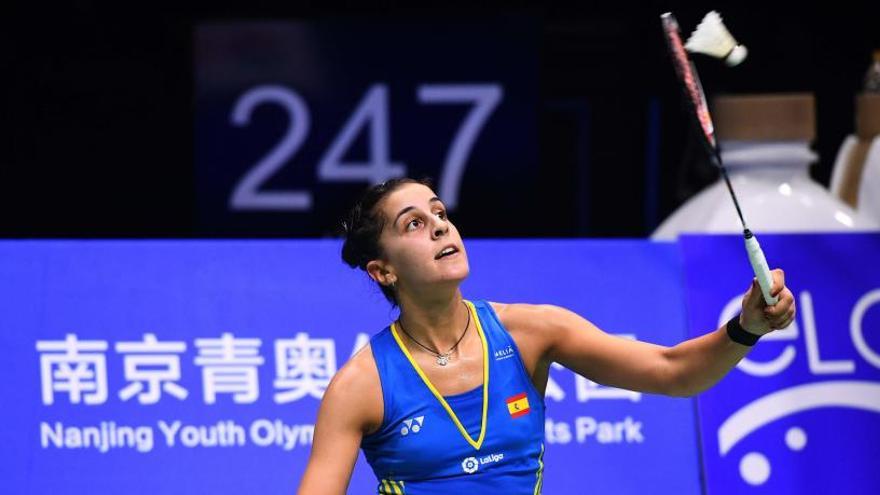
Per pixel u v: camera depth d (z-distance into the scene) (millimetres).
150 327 15750
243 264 16016
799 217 17672
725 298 16250
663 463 15750
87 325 15703
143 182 22766
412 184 11484
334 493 11016
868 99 18734
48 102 22344
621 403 15844
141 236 22938
